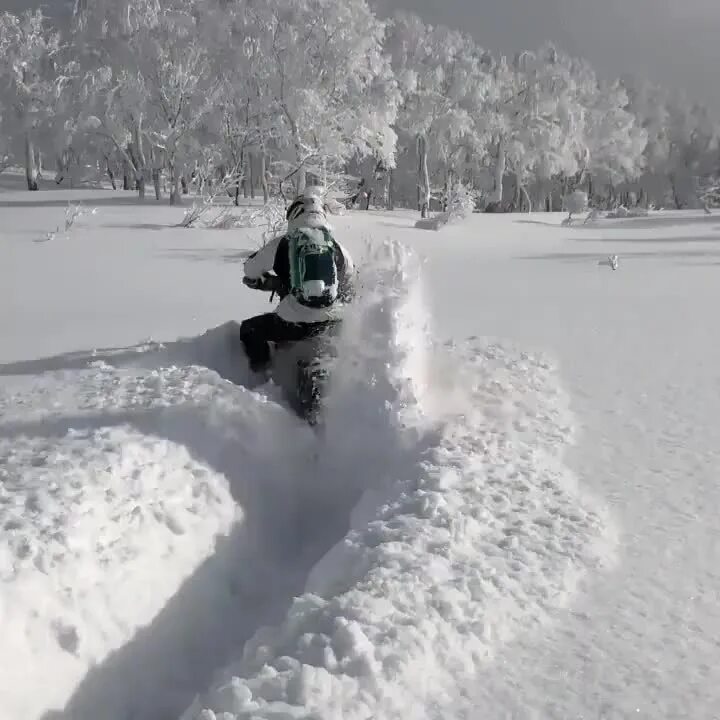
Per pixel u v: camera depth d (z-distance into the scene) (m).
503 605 2.58
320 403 4.32
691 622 2.55
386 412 4.11
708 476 3.79
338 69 39.09
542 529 3.12
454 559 2.80
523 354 6.32
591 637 2.48
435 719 2.10
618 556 3.01
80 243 19.70
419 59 52.50
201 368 4.93
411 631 2.34
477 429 4.19
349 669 2.19
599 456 4.09
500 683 2.25
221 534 3.21
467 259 20.02
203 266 15.12
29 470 3.14
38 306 9.13
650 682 2.25
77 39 41.22
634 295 11.23
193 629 2.79
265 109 38.59
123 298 10.02
